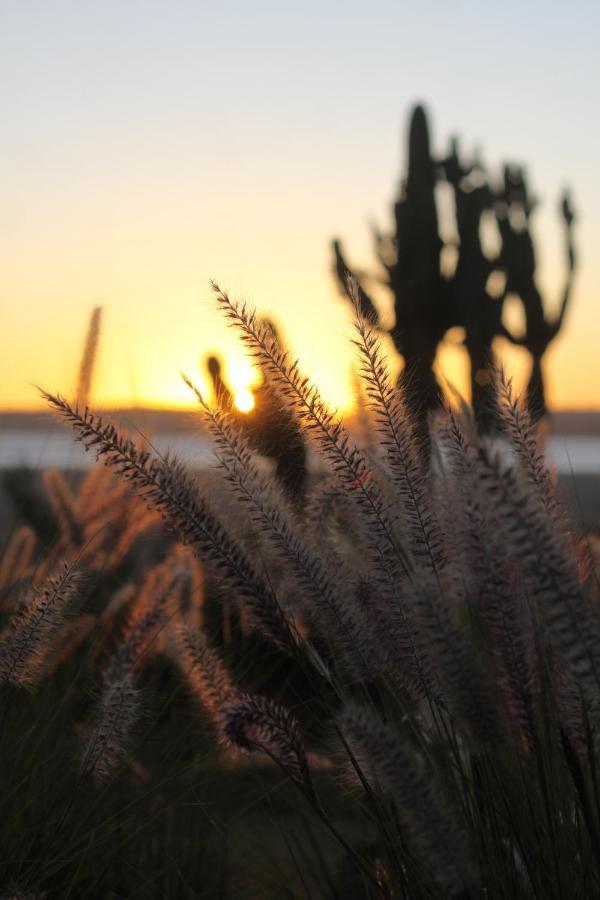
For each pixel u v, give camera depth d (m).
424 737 1.07
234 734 0.93
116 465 0.97
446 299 5.09
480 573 0.95
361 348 0.97
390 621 0.98
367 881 1.02
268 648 1.60
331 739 1.06
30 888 1.15
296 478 1.06
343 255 4.82
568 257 5.42
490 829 0.98
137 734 1.37
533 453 0.94
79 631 1.41
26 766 1.25
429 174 5.31
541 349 5.18
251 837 1.33
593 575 0.97
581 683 0.83
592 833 0.90
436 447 1.02
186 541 0.98
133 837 1.25
